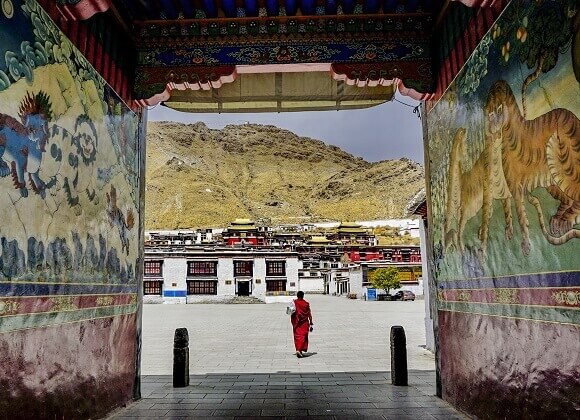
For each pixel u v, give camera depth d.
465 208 5.67
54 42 4.69
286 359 11.55
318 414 6.03
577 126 3.42
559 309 3.72
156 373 9.58
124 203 6.55
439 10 6.54
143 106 7.21
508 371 4.61
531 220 4.13
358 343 14.91
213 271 52.56
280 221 188.50
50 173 4.55
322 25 6.87
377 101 8.57
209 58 6.92
